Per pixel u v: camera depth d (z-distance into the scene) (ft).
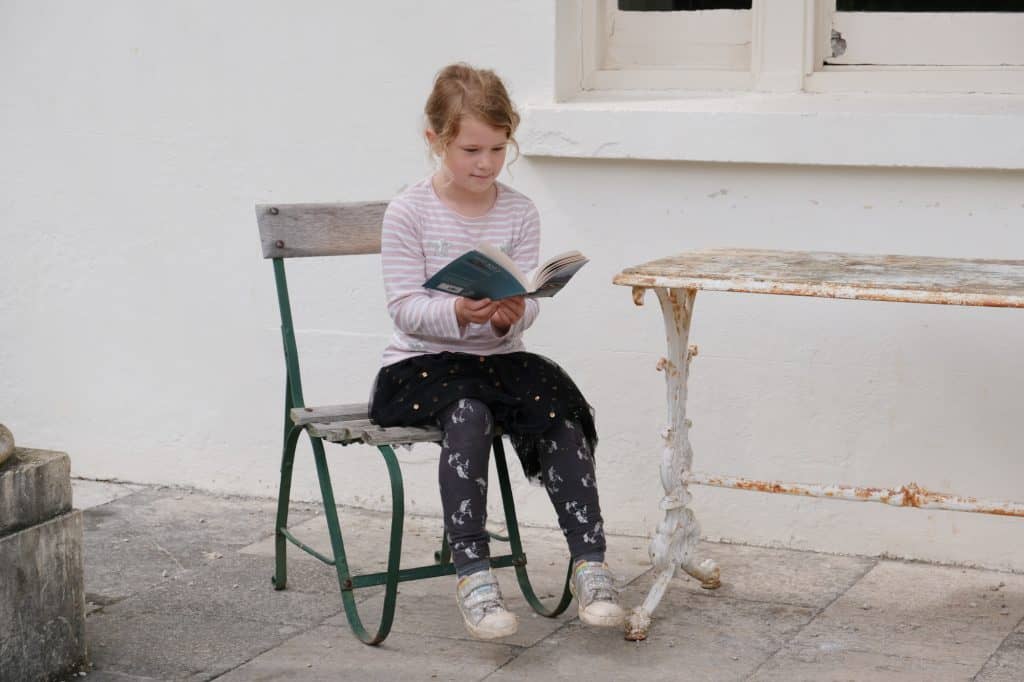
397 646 10.82
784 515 12.99
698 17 13.28
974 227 11.94
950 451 12.34
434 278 9.53
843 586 12.02
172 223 14.78
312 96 13.97
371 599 11.87
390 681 10.16
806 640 10.83
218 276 14.71
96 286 15.24
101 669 10.41
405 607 11.69
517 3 13.07
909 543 12.63
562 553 13.12
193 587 12.25
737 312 12.80
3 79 15.10
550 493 10.56
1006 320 11.96
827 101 12.52
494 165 10.25
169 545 13.43
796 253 11.57
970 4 12.44
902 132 11.77
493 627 9.88
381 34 13.58
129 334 15.21
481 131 10.07
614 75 13.56
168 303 14.98
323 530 13.87
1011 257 11.86
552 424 10.43
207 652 10.75
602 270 13.19
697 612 11.46
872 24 12.79
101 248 15.14
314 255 11.60
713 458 13.14
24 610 9.80
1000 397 12.09
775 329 12.70
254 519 14.28
